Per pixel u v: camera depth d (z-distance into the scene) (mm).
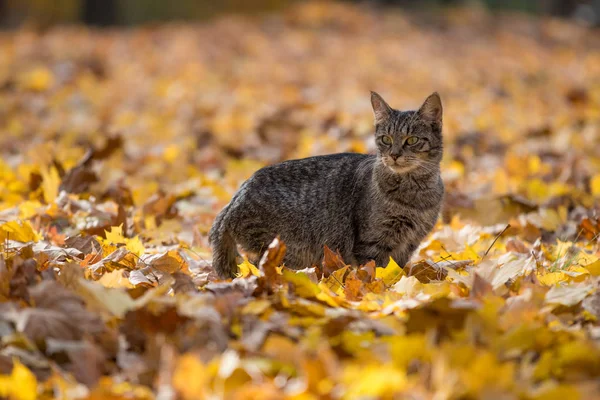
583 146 17875
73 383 5316
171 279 7086
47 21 55688
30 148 16781
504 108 23562
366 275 8109
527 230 10852
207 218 11797
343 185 9820
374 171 9750
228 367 5121
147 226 10836
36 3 55812
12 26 55469
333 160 10031
